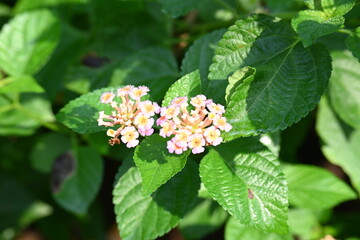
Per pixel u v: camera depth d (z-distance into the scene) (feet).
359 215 1.21
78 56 1.22
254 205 0.77
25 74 1.13
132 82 1.01
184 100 0.74
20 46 1.13
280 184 0.78
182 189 0.86
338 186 1.05
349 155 1.14
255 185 0.78
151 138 0.77
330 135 1.14
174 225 0.85
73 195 1.16
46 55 1.13
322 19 0.77
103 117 0.77
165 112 0.73
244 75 0.78
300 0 0.82
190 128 0.73
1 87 1.04
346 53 1.03
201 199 1.09
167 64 1.01
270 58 0.81
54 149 1.21
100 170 1.16
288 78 0.79
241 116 0.76
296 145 1.25
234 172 0.79
